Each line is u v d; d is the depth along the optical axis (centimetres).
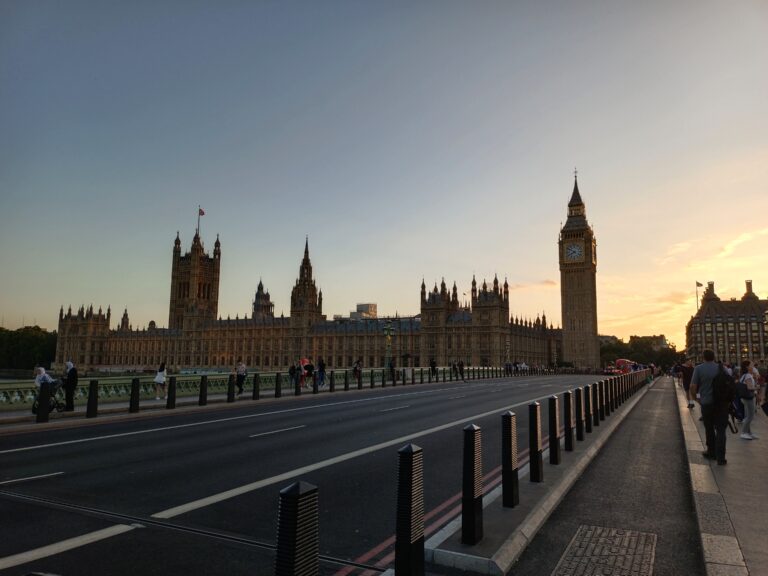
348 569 685
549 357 18988
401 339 16100
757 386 2381
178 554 726
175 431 1881
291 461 1334
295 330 18138
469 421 2152
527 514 849
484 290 15062
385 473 1205
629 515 922
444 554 690
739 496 959
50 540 773
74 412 2289
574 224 17662
